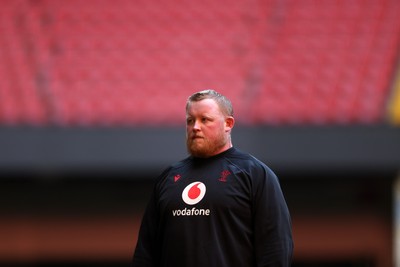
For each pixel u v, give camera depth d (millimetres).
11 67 45594
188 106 12883
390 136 35938
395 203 39281
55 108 41656
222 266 12070
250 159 12797
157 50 47156
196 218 12281
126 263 41500
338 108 41094
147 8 51688
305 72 44406
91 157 36312
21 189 39969
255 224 12359
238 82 43906
